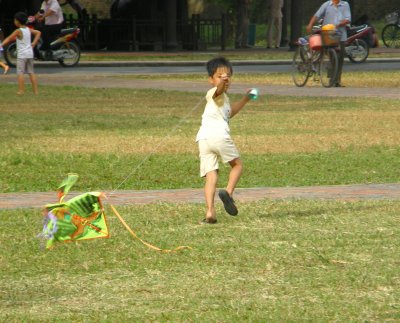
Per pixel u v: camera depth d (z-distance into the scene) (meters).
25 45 51.84
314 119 40.12
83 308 14.02
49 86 57.50
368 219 19.94
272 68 74.38
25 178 26.56
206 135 19.84
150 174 27.12
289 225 19.39
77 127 38.12
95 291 14.88
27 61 52.09
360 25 82.50
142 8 90.56
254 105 46.03
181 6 93.88
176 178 26.56
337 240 17.95
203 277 15.56
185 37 93.56
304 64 57.12
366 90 54.00
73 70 72.75
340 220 19.86
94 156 30.09
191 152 31.14
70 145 32.81
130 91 54.28
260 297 14.45
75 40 76.88
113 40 91.75
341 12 55.88
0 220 20.25
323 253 16.97
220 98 20.08
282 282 15.23
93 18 91.69
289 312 13.68
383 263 16.30
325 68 56.78
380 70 69.00
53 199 23.25
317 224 19.48
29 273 15.98
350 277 15.42
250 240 18.06
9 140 34.16
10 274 15.94
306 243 17.75
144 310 13.88
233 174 20.03
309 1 132.00
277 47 101.50
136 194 23.83
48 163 28.94
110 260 16.72
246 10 99.62
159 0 91.00
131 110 44.78
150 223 19.75
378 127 37.31
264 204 21.80
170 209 21.30
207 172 19.91
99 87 57.12
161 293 14.73
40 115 42.69
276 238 18.22
